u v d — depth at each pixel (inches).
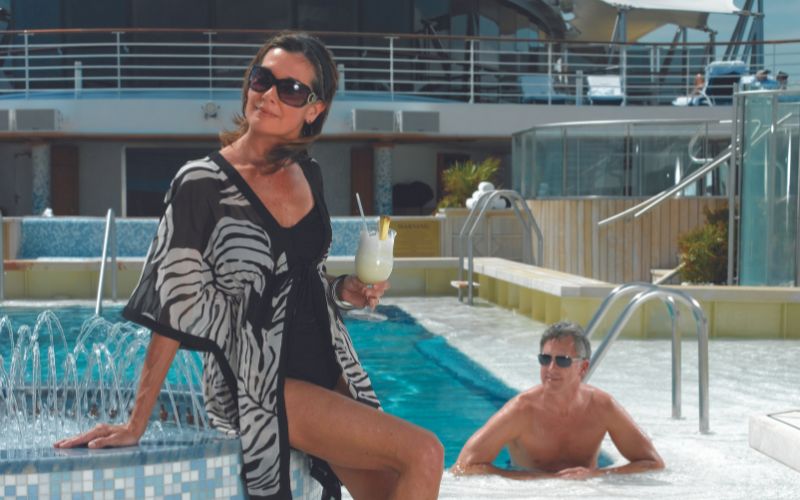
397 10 768.3
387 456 94.0
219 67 665.6
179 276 94.2
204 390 101.0
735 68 733.9
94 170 761.6
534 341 342.6
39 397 139.5
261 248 95.5
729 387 256.8
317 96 98.3
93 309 431.8
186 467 91.9
